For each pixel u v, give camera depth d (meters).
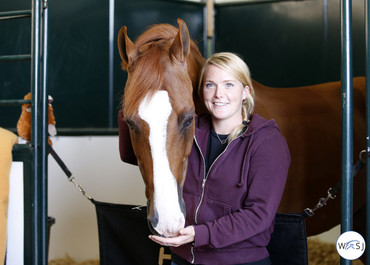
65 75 2.72
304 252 1.22
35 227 1.40
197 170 1.15
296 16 3.09
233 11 3.30
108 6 2.84
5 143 1.37
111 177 2.80
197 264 1.12
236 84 1.16
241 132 1.16
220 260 1.10
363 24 2.74
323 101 1.85
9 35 2.50
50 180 2.65
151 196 1.00
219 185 1.11
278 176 1.08
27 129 1.52
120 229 1.44
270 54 3.22
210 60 1.19
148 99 0.98
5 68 2.50
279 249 1.25
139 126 0.99
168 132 0.98
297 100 1.79
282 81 3.21
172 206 0.96
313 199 1.71
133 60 1.10
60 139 2.67
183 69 1.08
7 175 1.36
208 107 1.20
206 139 1.20
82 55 2.77
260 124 1.12
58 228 2.65
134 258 1.43
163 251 1.39
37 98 1.41
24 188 1.42
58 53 2.68
